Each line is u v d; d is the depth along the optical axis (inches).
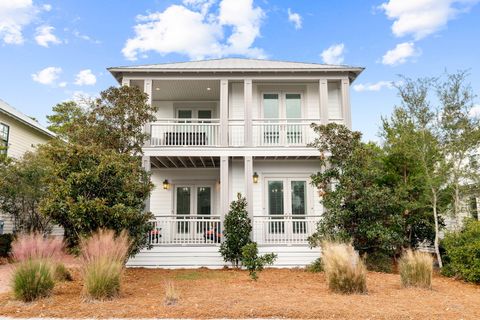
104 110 394.3
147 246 405.1
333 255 281.1
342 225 401.7
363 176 400.2
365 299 245.8
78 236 309.0
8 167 478.3
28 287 239.1
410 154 436.1
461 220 435.5
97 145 366.0
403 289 287.6
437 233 426.6
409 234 470.9
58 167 317.7
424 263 294.7
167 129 550.6
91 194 324.8
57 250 307.9
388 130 490.6
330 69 490.0
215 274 389.1
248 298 248.7
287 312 210.4
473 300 256.8
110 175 328.8
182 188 568.1
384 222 412.2
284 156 482.0
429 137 427.2
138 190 356.8
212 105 600.1
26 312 214.2
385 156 491.8
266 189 524.7
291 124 490.6
